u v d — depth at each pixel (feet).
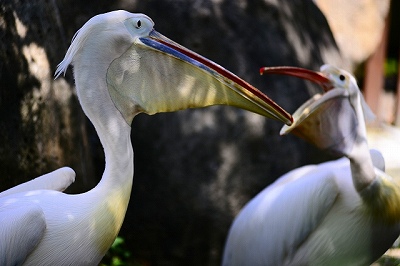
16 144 31.48
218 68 23.25
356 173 30.14
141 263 39.70
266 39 41.06
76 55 23.03
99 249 23.24
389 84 86.63
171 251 39.40
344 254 31.68
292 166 39.83
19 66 31.32
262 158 39.42
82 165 33.76
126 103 23.35
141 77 23.26
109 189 23.17
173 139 38.78
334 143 29.68
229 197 39.06
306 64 42.37
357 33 73.72
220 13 40.50
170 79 23.26
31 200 22.57
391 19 96.17
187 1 40.27
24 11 31.58
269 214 32.07
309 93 41.27
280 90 40.27
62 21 38.45
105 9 39.55
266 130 39.42
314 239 31.58
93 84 23.07
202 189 38.83
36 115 31.68
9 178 31.63
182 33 39.60
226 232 39.24
